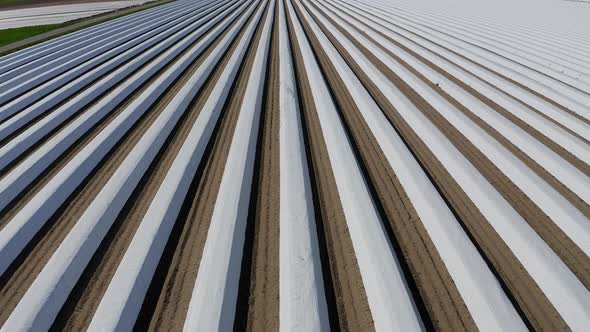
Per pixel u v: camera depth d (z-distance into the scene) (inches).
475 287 168.4
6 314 172.6
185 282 182.5
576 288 168.6
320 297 167.5
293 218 214.4
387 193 242.4
